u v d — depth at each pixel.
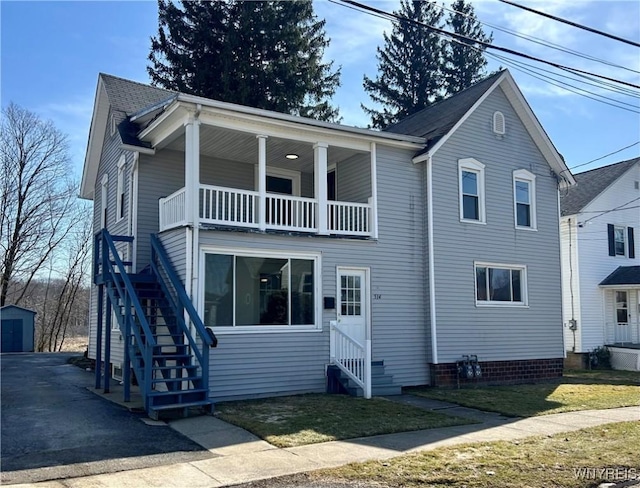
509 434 9.30
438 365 15.05
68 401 11.35
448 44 37.47
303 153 15.24
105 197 18.58
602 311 24.08
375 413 10.65
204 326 11.13
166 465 7.16
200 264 12.02
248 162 16.06
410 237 15.30
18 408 10.60
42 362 20.16
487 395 13.65
